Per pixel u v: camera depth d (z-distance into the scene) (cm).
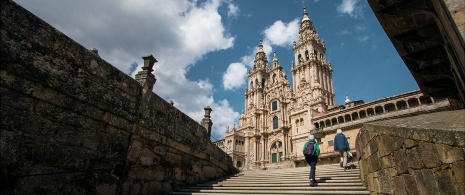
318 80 6662
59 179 680
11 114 597
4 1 600
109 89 859
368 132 740
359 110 4022
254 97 8050
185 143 1229
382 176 627
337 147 1249
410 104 3559
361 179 897
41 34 676
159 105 1095
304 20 7931
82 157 745
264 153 6881
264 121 7238
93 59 819
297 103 6688
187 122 1288
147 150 992
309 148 1045
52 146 674
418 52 916
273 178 1291
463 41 438
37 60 656
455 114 468
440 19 650
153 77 1081
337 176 1097
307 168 1541
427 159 402
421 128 417
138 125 958
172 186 1103
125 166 881
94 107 799
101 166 798
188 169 1233
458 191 327
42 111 662
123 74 930
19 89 614
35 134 639
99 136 805
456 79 876
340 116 4281
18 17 627
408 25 819
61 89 704
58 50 714
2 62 582
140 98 992
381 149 624
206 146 1418
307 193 874
